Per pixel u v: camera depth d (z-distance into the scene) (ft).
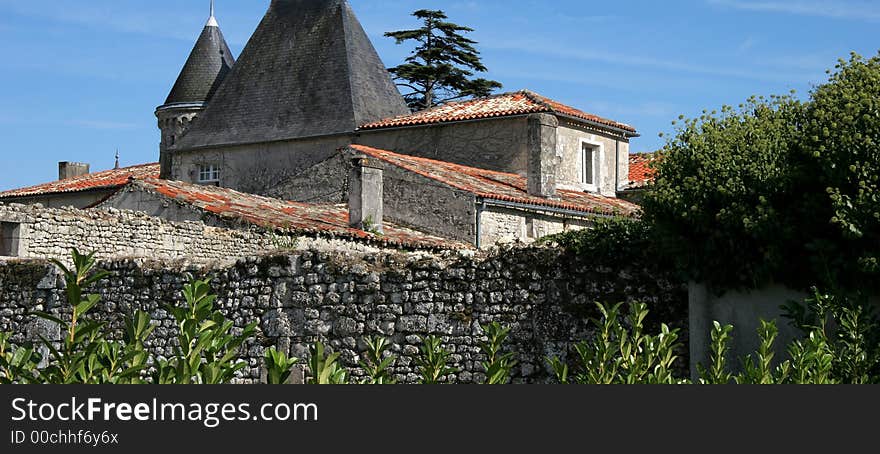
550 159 89.25
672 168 36.52
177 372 22.66
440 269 41.37
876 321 32.94
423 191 83.56
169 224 61.98
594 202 95.40
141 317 23.90
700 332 35.78
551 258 39.14
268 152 123.13
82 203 122.62
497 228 82.33
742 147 35.14
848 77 35.40
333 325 43.37
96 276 23.68
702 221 35.17
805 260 33.83
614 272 37.99
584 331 38.04
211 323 23.68
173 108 157.38
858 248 32.55
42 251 55.88
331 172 91.81
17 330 50.85
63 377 22.86
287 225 68.23
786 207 34.27
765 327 28.89
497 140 103.14
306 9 132.36
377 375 26.89
